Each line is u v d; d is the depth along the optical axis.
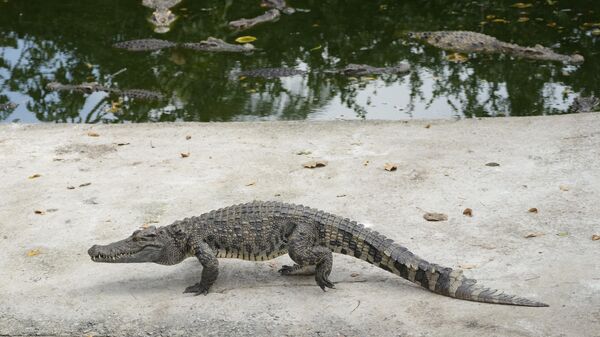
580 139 7.43
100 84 10.05
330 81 10.09
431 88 9.76
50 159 7.53
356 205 6.70
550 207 6.56
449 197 6.75
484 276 5.96
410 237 6.33
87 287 6.05
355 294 5.90
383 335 5.59
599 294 5.75
